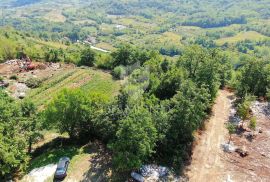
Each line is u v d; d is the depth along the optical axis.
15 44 177.88
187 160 59.03
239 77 87.88
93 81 121.81
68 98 66.62
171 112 60.31
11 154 54.59
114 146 52.88
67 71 134.75
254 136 66.62
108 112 60.91
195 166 57.66
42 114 68.12
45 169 58.06
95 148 63.59
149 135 54.12
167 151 59.16
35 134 65.56
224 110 80.00
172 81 77.75
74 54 167.12
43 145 71.44
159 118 59.41
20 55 160.12
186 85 65.06
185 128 60.56
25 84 119.00
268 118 73.69
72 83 120.19
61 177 54.34
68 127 68.69
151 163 57.16
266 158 59.84
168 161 57.88
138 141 51.38
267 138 65.69
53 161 60.22
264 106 78.69
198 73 80.50
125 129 51.66
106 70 140.25
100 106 68.31
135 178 53.34
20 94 107.56
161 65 106.12
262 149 62.31
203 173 55.97
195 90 64.00
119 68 126.00
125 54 136.62
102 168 56.69
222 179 54.66
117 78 125.31
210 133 68.25
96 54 154.62
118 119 59.97
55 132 78.88
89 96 70.31
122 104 62.94
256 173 56.03
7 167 54.38
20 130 63.88
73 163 58.22
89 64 149.75
